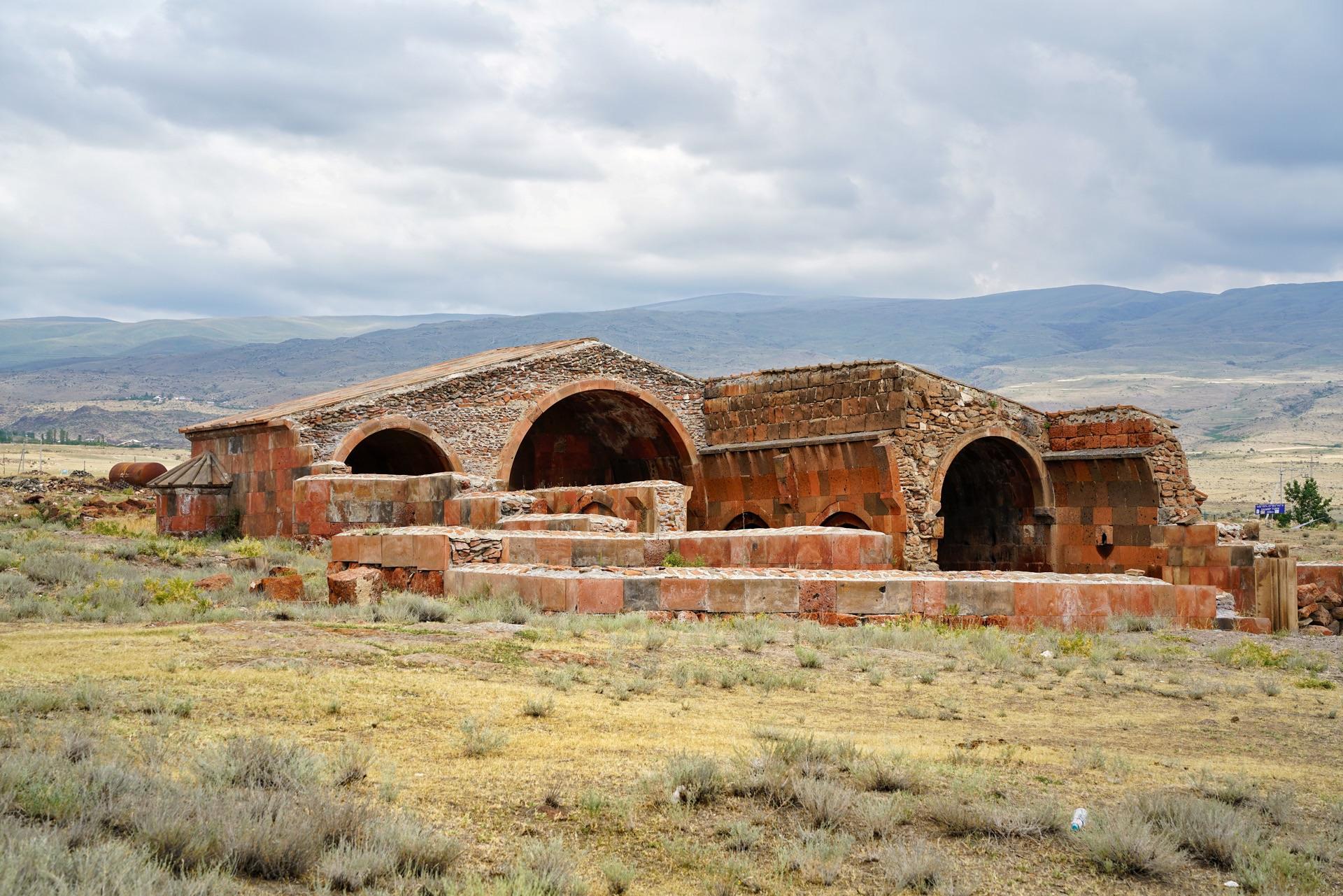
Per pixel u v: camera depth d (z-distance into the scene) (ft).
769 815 25.04
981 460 124.88
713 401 132.77
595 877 21.39
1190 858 24.58
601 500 91.30
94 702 30.09
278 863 20.03
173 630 44.32
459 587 62.75
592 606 57.57
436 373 124.26
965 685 44.16
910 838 24.47
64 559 68.18
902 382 111.14
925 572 66.54
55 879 17.53
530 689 36.81
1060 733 36.14
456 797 25.03
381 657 39.86
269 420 107.34
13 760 22.93
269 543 99.14
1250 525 119.65
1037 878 22.76
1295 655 57.06
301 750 26.22
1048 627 63.41
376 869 20.33
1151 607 67.46
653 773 27.32
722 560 70.64
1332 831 26.32
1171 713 41.09
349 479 98.07
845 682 43.16
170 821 20.45
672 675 41.81
